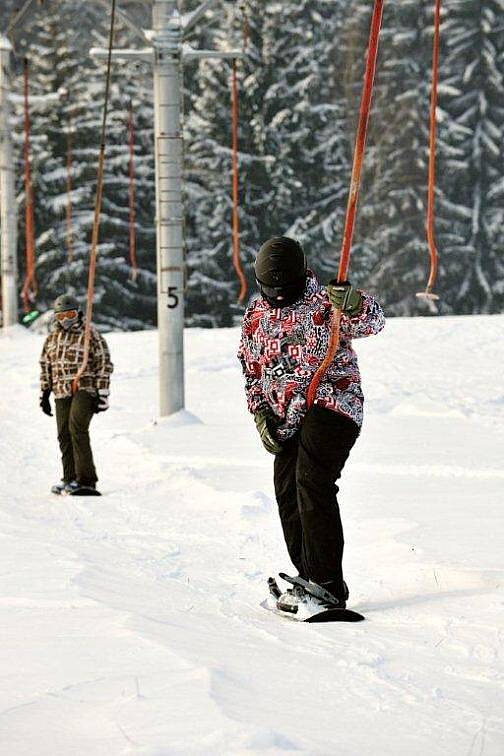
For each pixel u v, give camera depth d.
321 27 139.62
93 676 9.56
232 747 7.52
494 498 19.36
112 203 128.38
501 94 133.38
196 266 126.62
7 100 65.69
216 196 128.12
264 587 14.54
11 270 66.25
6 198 65.94
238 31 130.75
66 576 14.34
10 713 8.55
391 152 133.50
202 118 130.75
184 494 22.27
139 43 134.00
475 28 133.38
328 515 13.00
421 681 9.64
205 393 39.69
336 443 12.96
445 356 47.47
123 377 45.12
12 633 11.34
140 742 7.74
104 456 28.34
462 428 28.83
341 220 131.75
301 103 131.38
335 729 8.27
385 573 14.79
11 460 29.12
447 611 12.17
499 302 129.12
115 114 130.00
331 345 12.60
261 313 13.23
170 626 11.57
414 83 134.25
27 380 46.31
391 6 137.25
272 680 9.52
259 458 25.69
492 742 8.05
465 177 131.88
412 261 129.50
